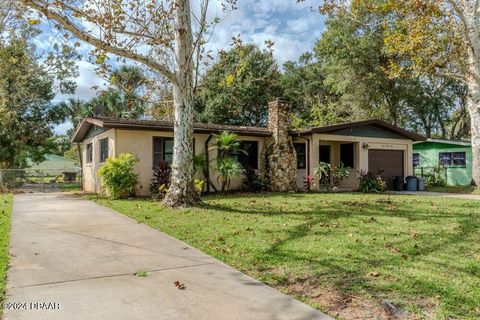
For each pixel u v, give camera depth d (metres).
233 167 14.73
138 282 4.02
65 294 3.62
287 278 4.20
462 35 15.26
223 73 14.06
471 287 3.84
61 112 27.72
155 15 9.22
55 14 7.37
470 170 21.03
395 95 26.41
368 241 5.79
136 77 16.20
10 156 24.20
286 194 14.22
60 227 7.09
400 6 13.53
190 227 6.99
